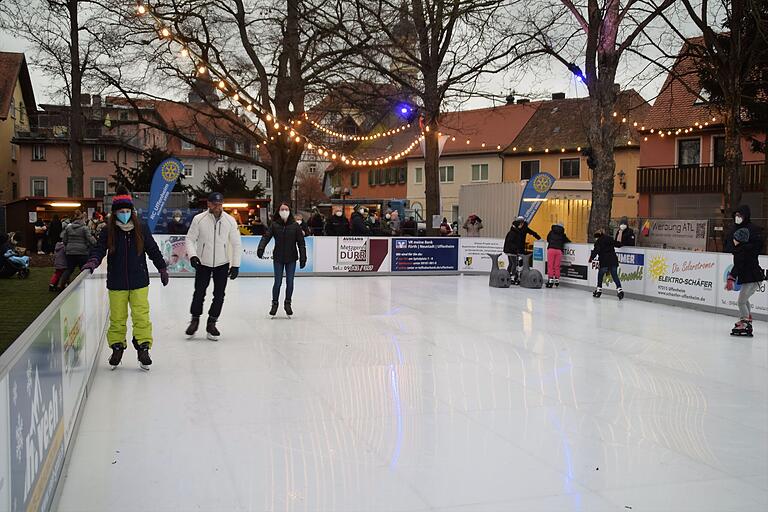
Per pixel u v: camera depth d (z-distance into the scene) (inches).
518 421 233.9
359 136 1067.3
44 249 1099.3
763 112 1004.6
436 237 831.7
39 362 138.4
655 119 1422.2
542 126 1844.2
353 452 201.2
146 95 1088.8
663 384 291.3
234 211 1288.1
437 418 235.9
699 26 845.8
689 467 193.9
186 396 260.1
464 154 1913.1
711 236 964.0
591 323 459.8
